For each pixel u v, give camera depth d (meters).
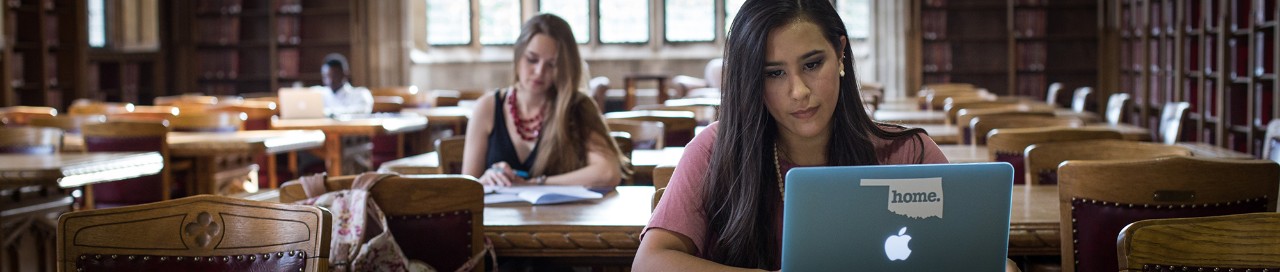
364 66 16.59
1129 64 13.41
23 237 4.28
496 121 3.65
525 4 17.97
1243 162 2.69
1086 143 3.68
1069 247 2.73
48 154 4.84
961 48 15.56
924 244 1.53
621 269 3.08
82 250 2.10
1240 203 2.71
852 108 1.83
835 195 1.50
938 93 11.76
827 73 1.74
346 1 16.52
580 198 3.16
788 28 1.72
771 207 1.84
